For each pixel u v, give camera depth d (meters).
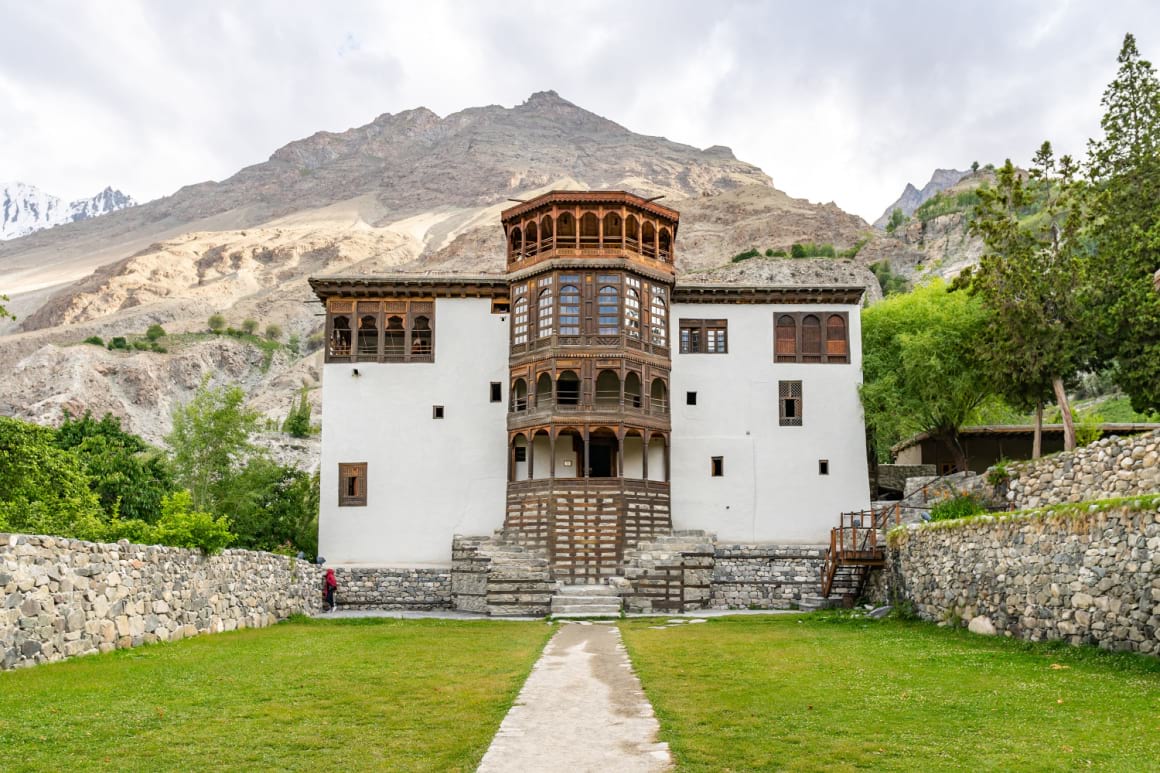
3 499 30.06
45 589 18.53
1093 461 28.22
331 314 48.31
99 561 20.77
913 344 48.47
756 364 48.53
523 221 47.47
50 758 11.71
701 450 47.81
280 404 147.50
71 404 133.00
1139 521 18.61
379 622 34.97
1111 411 86.19
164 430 142.38
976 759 11.72
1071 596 20.73
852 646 23.64
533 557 42.12
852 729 13.47
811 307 49.06
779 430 48.03
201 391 54.44
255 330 193.00
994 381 40.41
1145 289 35.84
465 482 47.12
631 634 28.47
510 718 14.55
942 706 15.00
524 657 22.25
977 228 40.03
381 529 46.62
